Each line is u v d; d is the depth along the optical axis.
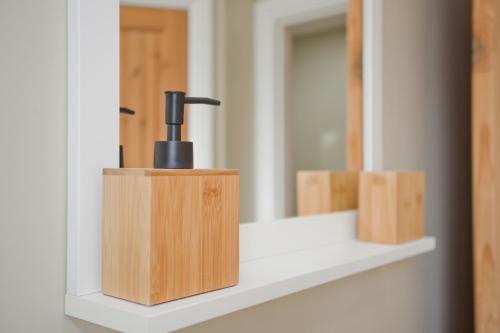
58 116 0.46
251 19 0.73
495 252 1.08
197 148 0.65
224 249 0.49
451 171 1.25
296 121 0.79
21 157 0.44
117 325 0.42
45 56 0.45
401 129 1.01
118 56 0.49
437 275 1.16
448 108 1.23
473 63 1.11
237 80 0.71
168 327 0.41
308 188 0.80
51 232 0.46
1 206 0.42
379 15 0.92
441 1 1.21
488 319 1.08
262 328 0.66
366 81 0.92
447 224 1.22
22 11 0.44
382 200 0.81
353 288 0.84
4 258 0.43
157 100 0.61
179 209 0.44
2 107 0.42
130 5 0.58
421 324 1.08
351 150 0.90
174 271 0.44
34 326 0.45
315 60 0.83
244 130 0.71
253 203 0.70
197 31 0.66
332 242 0.81
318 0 0.83
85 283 0.46
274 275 0.56
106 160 0.48
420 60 1.10
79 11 0.46
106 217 0.46
